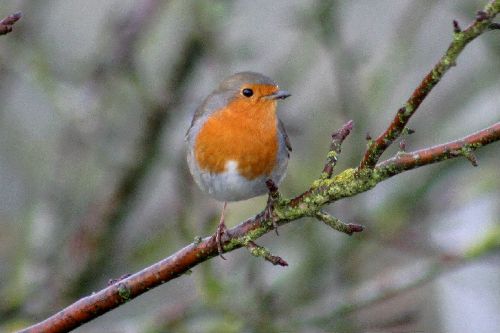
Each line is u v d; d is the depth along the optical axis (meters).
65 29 13.35
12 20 5.39
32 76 11.74
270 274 12.02
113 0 13.54
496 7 4.80
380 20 13.42
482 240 10.35
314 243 11.77
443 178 12.03
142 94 11.66
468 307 11.34
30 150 12.52
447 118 12.64
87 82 11.92
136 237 12.70
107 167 12.34
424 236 11.41
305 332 10.99
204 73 12.44
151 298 13.35
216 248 6.28
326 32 11.83
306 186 11.96
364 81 12.27
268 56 13.34
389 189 12.51
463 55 13.55
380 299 10.66
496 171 12.00
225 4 11.55
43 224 12.18
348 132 5.98
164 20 12.29
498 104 12.51
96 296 6.39
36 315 11.55
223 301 10.71
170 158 12.27
